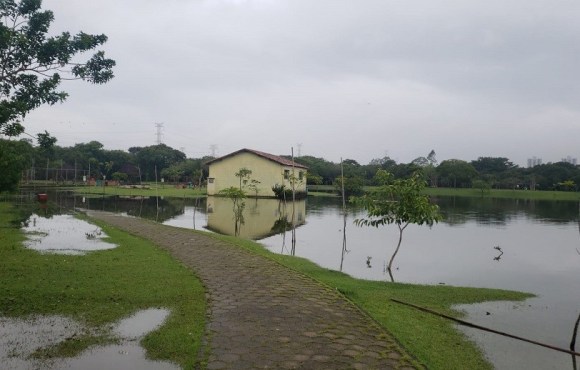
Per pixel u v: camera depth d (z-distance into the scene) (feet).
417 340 18.94
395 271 36.17
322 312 21.93
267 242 51.21
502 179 228.63
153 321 20.02
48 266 30.27
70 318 20.21
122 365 15.56
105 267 30.73
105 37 25.86
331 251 45.47
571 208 116.37
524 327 22.39
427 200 35.35
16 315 20.40
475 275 35.19
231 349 16.89
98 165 230.48
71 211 78.84
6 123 24.07
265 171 136.56
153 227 55.83
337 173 215.51
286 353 16.67
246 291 25.53
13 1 23.35
